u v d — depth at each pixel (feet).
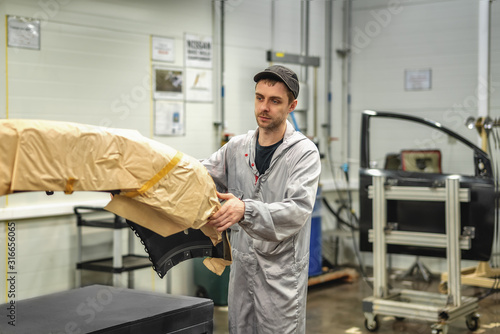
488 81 19.90
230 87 19.02
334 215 21.80
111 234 16.29
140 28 16.46
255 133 7.28
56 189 4.93
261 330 7.03
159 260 6.16
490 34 19.84
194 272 17.69
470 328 14.70
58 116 14.79
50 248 14.82
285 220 6.31
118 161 5.27
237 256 7.21
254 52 19.81
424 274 20.43
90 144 5.10
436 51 21.61
